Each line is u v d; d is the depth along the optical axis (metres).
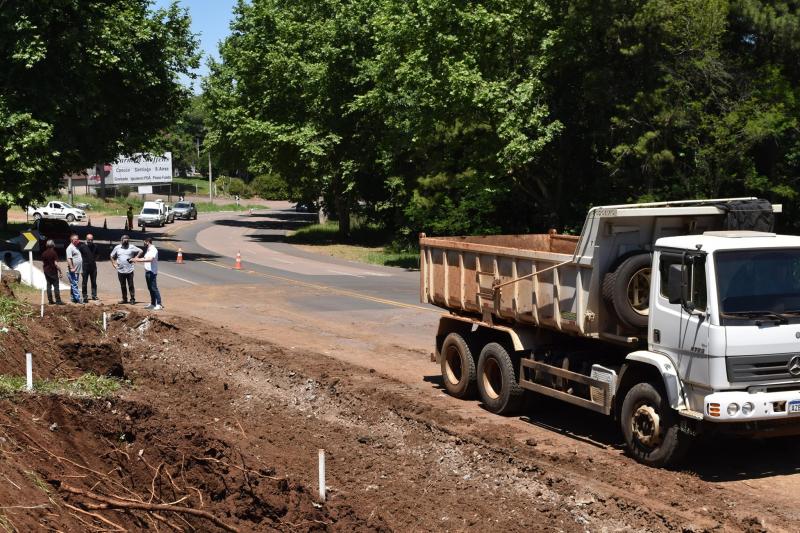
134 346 16.73
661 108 29.52
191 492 8.41
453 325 13.53
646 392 9.71
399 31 38.44
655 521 7.98
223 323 20.20
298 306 23.38
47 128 30.89
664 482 9.08
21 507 6.38
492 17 34.72
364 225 60.94
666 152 28.92
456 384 13.15
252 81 54.22
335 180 52.97
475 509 8.37
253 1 55.38
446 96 36.16
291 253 44.66
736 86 29.97
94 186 106.12
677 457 9.45
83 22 32.78
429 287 14.12
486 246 12.43
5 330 12.91
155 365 15.20
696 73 29.94
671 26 29.28
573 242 14.20
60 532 6.37
